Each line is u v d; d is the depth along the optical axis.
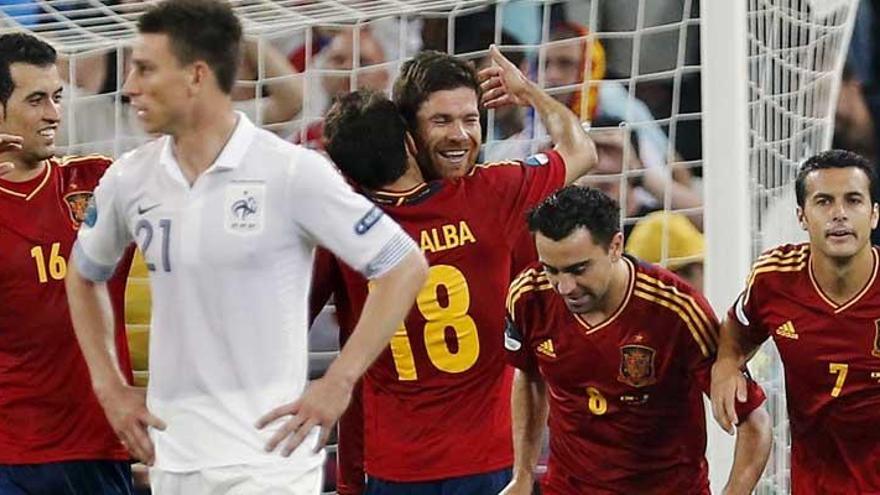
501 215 18.12
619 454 18.00
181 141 13.51
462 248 17.95
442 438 18.19
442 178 18.20
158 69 13.25
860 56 33.22
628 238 25.41
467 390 18.19
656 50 26.27
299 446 13.31
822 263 17.56
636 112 26.25
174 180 13.48
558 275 16.62
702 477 18.25
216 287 13.33
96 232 14.26
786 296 17.86
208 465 13.44
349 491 20.11
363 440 19.77
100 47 23.70
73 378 18.66
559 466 18.50
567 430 18.20
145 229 13.62
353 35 25.23
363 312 13.42
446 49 26.81
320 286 18.48
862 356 17.66
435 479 18.20
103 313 14.72
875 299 17.53
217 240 13.27
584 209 16.39
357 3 23.19
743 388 16.92
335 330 25.52
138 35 13.55
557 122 19.03
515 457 18.55
